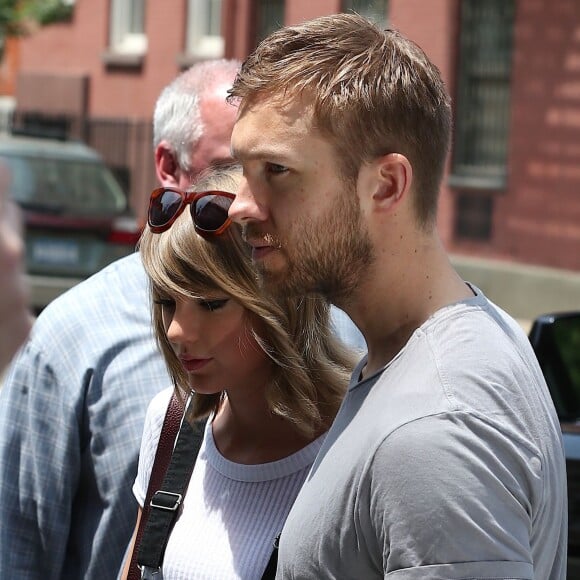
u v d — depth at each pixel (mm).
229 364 4289
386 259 3354
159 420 4594
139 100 32844
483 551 2984
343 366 4496
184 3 31547
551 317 7566
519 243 24172
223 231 4137
